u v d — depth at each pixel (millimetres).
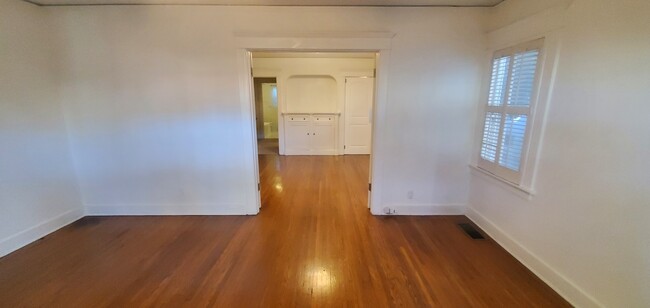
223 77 2842
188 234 2744
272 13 2697
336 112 6512
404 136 2984
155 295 1902
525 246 2230
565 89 1837
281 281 2047
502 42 2475
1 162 2352
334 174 4895
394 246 2527
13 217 2445
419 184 3121
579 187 1747
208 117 2945
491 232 2684
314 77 6602
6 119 2377
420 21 2721
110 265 2234
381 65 2801
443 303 1830
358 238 2670
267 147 7711
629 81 1447
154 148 3014
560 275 1899
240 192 3145
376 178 3102
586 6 1674
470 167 3008
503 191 2484
